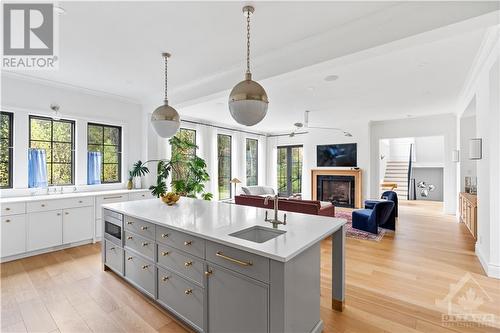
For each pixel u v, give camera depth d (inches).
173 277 83.0
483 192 125.6
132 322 82.0
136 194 186.9
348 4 81.2
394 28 84.4
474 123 219.1
